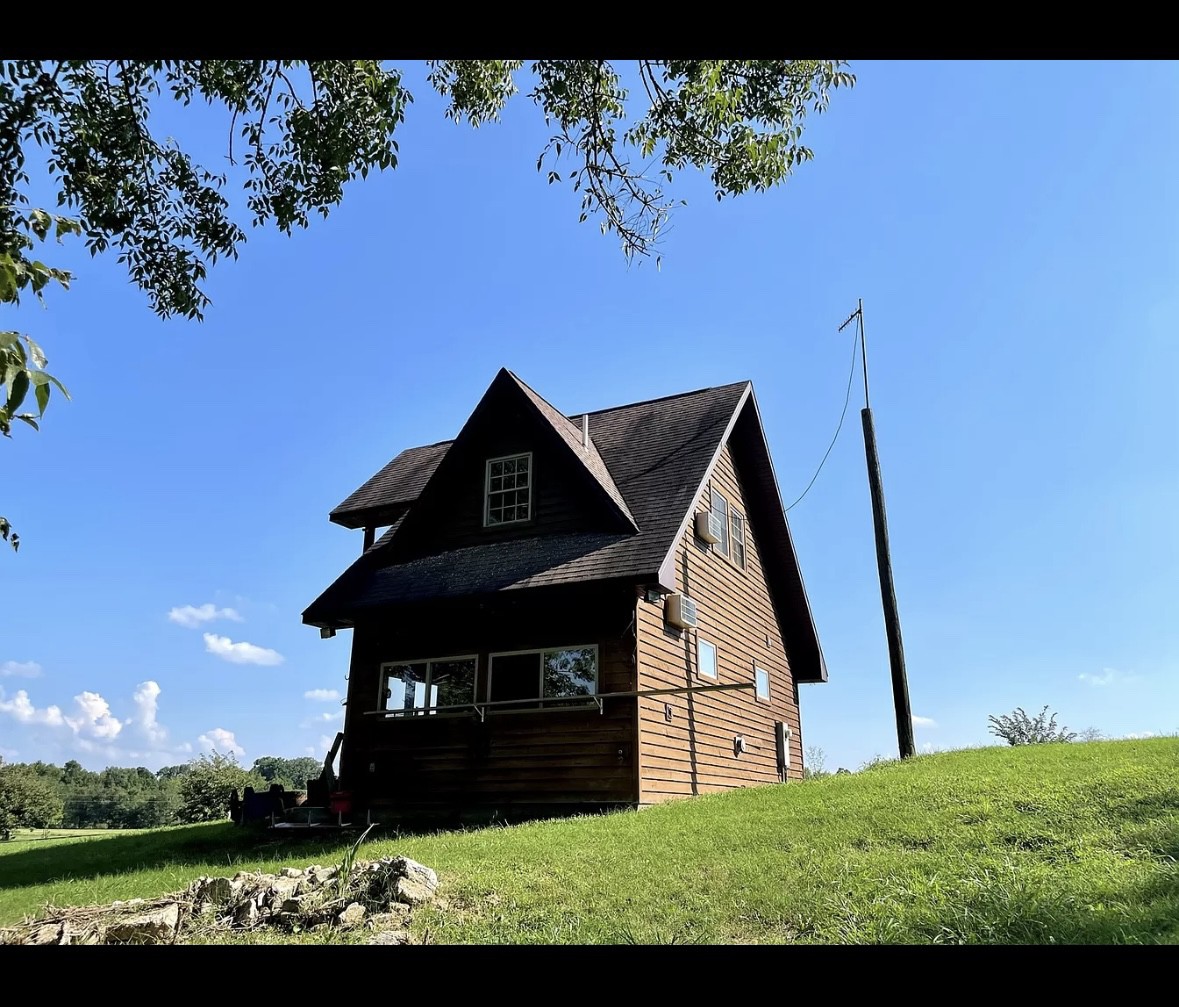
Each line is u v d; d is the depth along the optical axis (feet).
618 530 47.34
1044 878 19.45
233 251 31.32
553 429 50.37
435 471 54.08
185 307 31.40
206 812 123.95
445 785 46.65
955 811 27.89
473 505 53.72
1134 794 27.04
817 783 39.47
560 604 46.55
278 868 32.83
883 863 22.59
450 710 47.91
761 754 61.31
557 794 43.50
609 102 28.45
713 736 52.49
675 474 51.39
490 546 51.29
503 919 20.24
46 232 14.85
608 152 29.30
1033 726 64.69
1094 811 25.82
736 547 62.95
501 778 45.27
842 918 18.44
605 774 42.70
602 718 43.75
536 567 46.01
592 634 45.29
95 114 27.89
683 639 50.78
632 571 42.22
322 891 22.82
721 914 19.57
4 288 12.33
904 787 33.27
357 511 61.00
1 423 10.39
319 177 29.40
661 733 45.34
